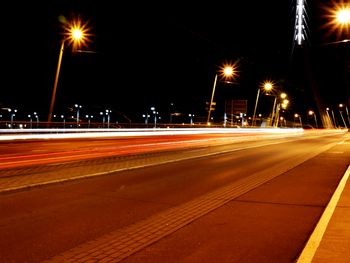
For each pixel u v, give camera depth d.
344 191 11.75
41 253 6.39
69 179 13.31
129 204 9.98
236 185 13.04
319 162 20.25
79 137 38.94
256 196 11.17
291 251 6.57
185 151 25.66
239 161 20.62
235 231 7.69
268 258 6.24
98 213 8.99
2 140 32.59
